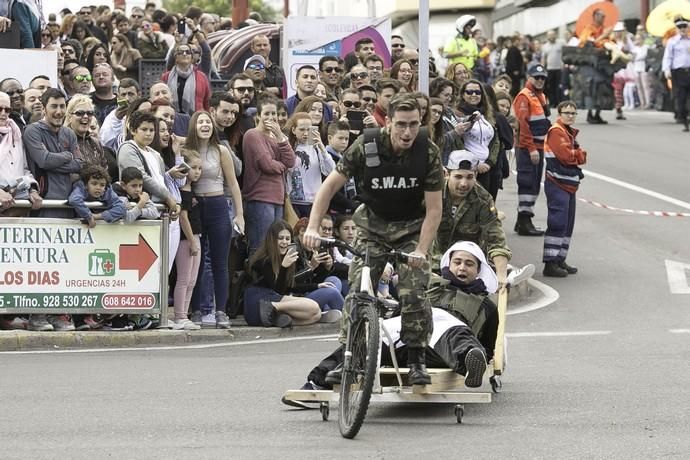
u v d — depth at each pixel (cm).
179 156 2797
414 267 1734
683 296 3172
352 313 1716
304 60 3925
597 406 1875
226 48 4312
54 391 2017
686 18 7606
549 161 3459
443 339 1842
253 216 2944
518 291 3191
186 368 2283
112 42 4144
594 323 2838
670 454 1558
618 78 7812
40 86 3022
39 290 2711
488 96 3528
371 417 1830
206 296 2838
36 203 2681
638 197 4584
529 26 11238
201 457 1552
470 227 2030
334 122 3100
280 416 1820
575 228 4062
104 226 2734
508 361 2328
